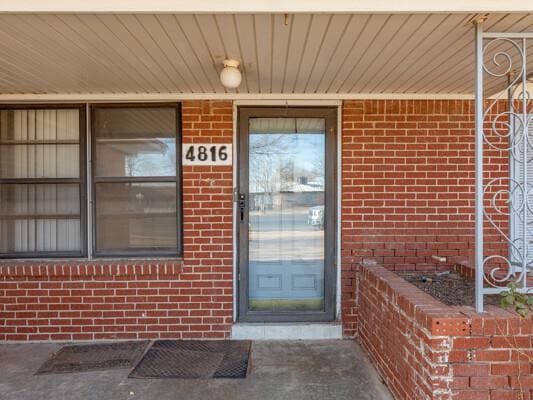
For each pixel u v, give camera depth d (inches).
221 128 177.6
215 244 178.1
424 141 178.7
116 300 177.0
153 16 102.0
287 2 97.1
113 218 182.7
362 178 178.9
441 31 112.9
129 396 134.2
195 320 178.5
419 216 179.5
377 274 153.9
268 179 184.4
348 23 107.4
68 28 108.9
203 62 136.9
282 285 185.2
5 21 104.0
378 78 155.1
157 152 182.5
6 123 181.9
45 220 183.0
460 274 174.1
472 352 103.2
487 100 179.8
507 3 98.7
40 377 146.6
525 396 103.1
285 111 180.7
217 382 142.8
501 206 177.0
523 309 103.0
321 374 148.5
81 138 180.5
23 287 175.9
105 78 154.0
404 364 122.5
